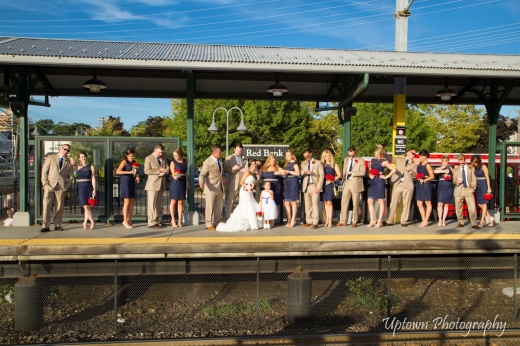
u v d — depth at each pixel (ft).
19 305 23.88
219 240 25.70
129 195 29.66
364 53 37.60
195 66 28.19
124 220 29.99
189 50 34.42
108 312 26.50
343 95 35.73
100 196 31.58
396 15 40.78
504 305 28.12
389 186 34.81
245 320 25.59
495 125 36.52
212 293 28.99
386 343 22.76
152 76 35.37
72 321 25.29
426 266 27.37
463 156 32.09
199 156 95.96
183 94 38.65
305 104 102.73
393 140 36.83
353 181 31.22
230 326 24.72
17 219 30.58
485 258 27.81
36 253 24.07
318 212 31.04
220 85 37.96
